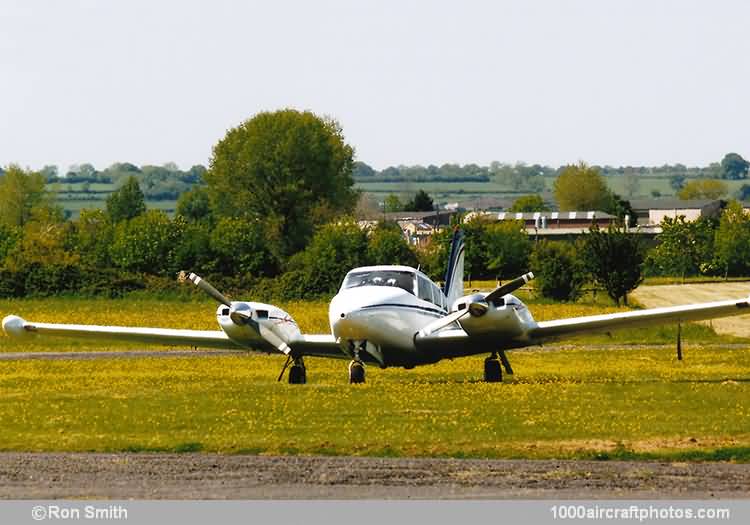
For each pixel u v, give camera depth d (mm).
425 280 63219
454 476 33469
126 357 86188
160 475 33781
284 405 49781
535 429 42281
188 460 36406
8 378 67062
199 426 43906
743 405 48688
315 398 52438
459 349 60625
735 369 69562
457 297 73062
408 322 59844
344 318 58469
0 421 45688
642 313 59250
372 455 37625
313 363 81188
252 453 38156
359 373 60406
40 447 39375
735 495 30906
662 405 48781
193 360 82562
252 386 59875
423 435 41062
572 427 42656
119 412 47969
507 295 59188
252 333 60812
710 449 37594
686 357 81375
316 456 37375
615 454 37062
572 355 84500
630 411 46906
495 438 40375
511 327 58250
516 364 76312
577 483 32375
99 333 65062
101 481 33000
